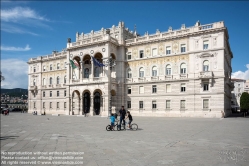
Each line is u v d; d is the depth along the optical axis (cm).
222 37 5469
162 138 2119
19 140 2145
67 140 2091
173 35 6203
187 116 5812
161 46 6444
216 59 5525
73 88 7275
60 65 8981
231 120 4291
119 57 7025
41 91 9456
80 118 5691
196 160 1291
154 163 1267
